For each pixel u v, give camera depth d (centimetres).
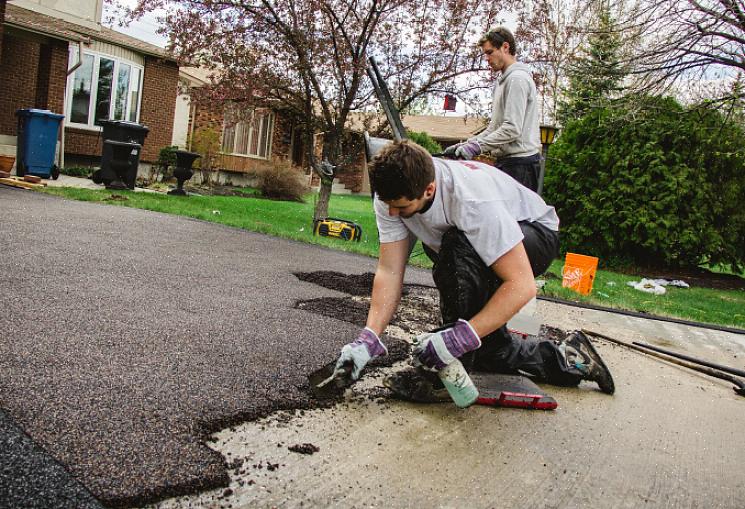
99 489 145
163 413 191
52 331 255
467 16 864
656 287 855
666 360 386
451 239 228
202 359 249
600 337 440
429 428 219
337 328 334
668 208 1080
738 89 1075
